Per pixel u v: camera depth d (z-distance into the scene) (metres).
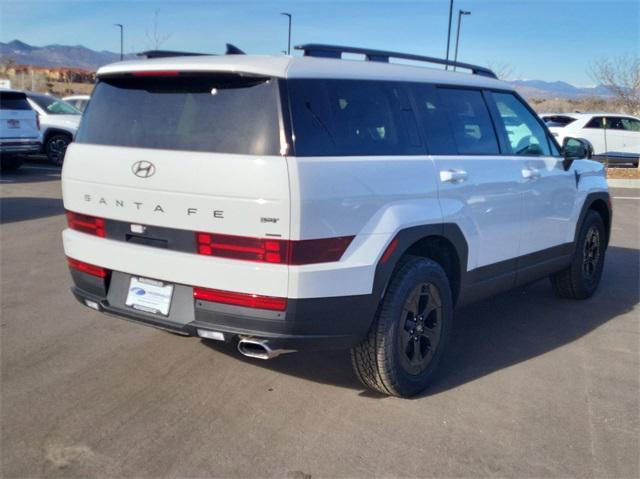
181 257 3.52
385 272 3.70
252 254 3.36
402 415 3.85
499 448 3.51
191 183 3.44
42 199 11.48
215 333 3.51
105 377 4.25
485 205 4.56
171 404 3.90
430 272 4.02
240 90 3.49
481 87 4.88
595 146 19.06
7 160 15.50
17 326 5.16
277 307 3.37
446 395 4.14
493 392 4.20
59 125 16.53
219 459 3.32
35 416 3.71
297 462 3.31
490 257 4.73
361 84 3.87
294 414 3.82
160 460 3.30
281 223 3.29
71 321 5.29
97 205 3.86
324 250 3.43
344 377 4.36
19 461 3.26
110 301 3.90
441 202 4.13
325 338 3.55
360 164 3.61
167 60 3.78
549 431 3.70
